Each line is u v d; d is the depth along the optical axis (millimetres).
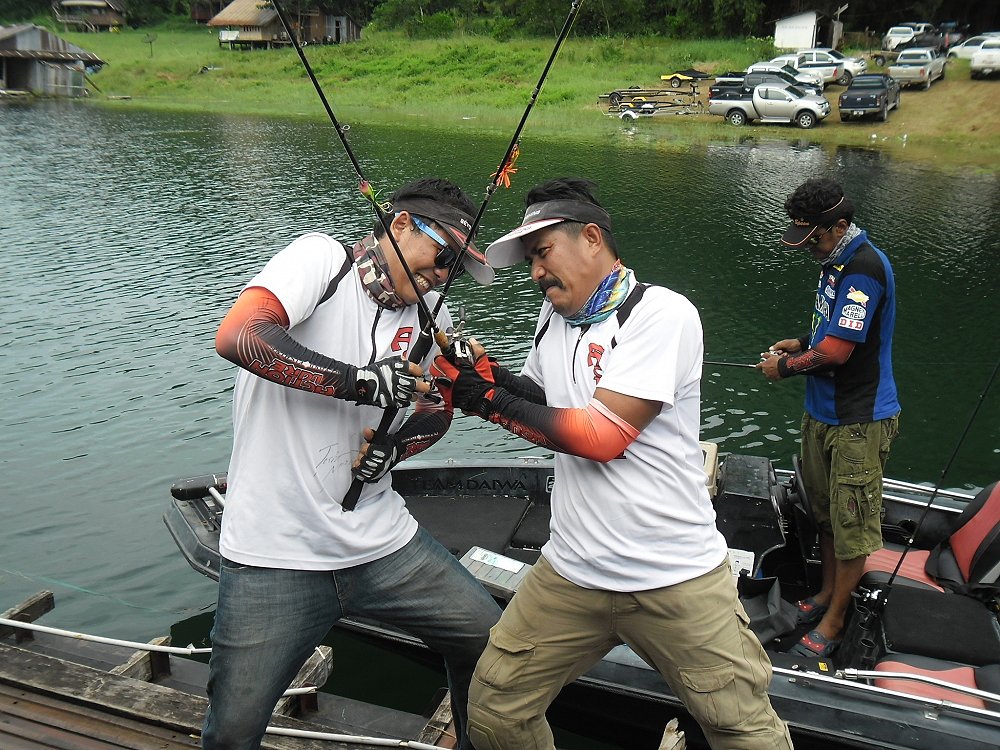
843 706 3406
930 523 4645
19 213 15766
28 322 10016
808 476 4105
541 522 4906
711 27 45438
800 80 30562
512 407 2291
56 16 64625
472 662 2660
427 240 2326
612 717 3797
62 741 3131
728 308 11062
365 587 2502
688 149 24688
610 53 40875
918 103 31250
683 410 2332
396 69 42156
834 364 3750
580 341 2344
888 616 3725
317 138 26469
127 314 10344
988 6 48906
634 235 14742
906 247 14094
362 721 3465
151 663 3650
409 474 5117
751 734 2361
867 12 47062
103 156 22609
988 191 18672
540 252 2305
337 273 2348
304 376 2188
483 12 53750
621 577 2336
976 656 3549
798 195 3688
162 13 67875
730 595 2395
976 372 9133
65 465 6809
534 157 22938
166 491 6465
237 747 2416
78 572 5496
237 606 2359
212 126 29469
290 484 2336
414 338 2463
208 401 7977
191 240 13969
